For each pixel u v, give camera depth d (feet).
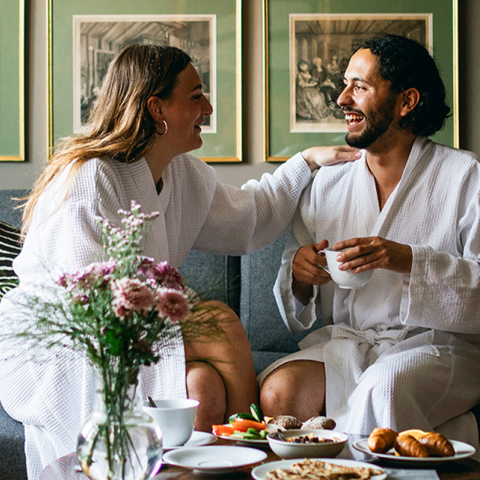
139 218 3.05
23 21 8.07
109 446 2.84
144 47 5.58
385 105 5.60
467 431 4.91
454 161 5.62
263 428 3.78
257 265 7.16
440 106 5.85
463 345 5.36
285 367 5.21
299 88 8.02
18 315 4.55
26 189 7.30
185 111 5.48
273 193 6.27
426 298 5.09
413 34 7.97
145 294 2.74
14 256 6.30
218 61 8.05
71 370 4.46
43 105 8.12
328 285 5.90
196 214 6.03
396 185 5.81
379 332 5.50
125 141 5.24
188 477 3.13
